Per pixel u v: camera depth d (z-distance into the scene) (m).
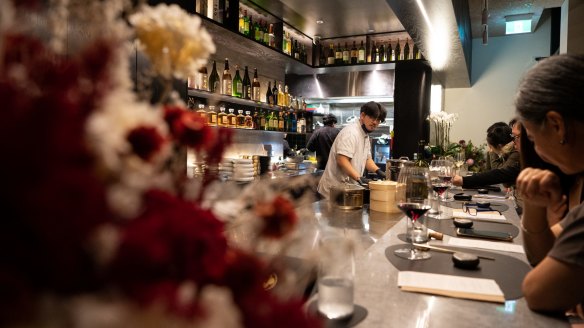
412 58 4.89
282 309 0.36
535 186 1.14
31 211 0.26
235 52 4.20
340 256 0.79
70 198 0.27
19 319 0.26
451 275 1.08
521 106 0.99
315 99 5.92
